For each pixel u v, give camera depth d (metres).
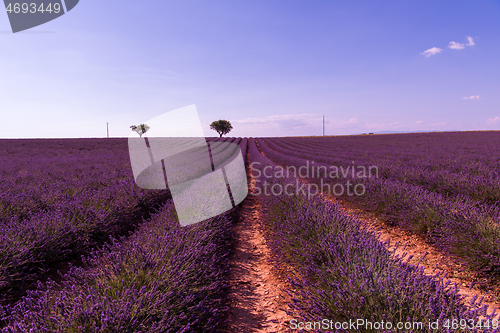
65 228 3.17
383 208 4.63
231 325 2.12
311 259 2.56
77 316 1.54
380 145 26.31
